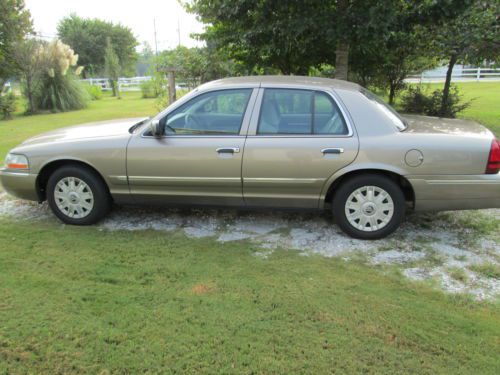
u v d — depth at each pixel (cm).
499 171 380
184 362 246
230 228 444
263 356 251
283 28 737
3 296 313
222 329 275
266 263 366
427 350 257
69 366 243
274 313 292
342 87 405
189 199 426
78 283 332
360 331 274
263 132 400
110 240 413
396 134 386
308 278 340
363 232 409
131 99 2538
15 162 446
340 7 723
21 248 395
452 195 384
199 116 414
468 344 263
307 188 401
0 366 243
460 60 1091
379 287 327
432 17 726
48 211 498
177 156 410
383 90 1498
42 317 287
